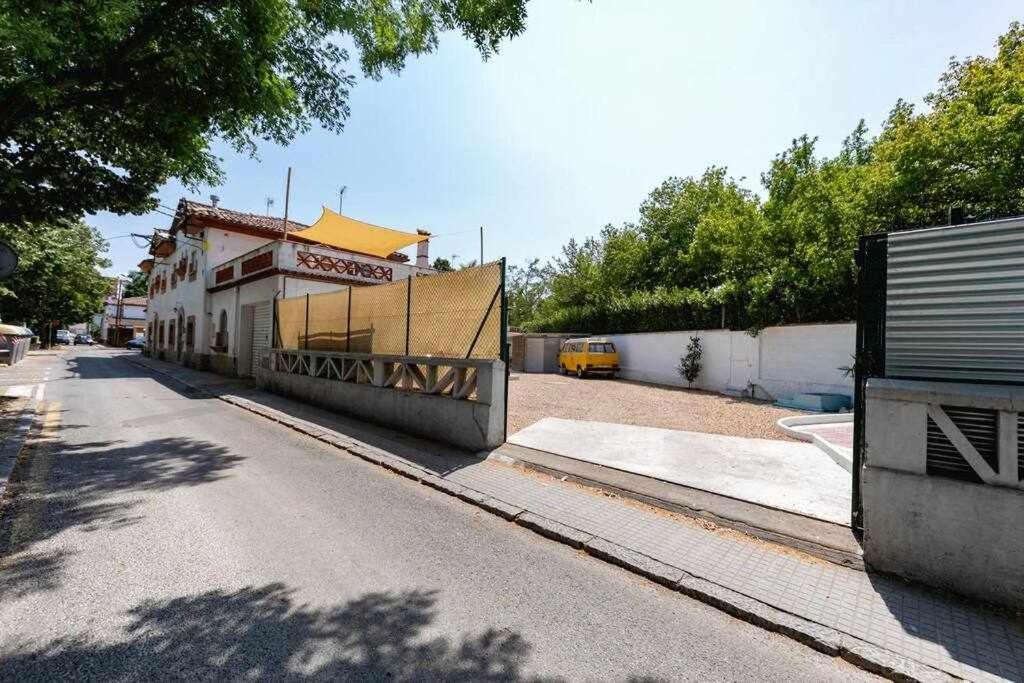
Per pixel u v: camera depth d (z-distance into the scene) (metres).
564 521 4.40
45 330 44.16
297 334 12.54
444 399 7.41
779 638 2.82
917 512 3.27
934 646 2.65
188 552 3.65
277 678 2.30
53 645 2.51
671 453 6.82
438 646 2.61
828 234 13.52
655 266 26.66
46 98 5.21
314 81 7.80
